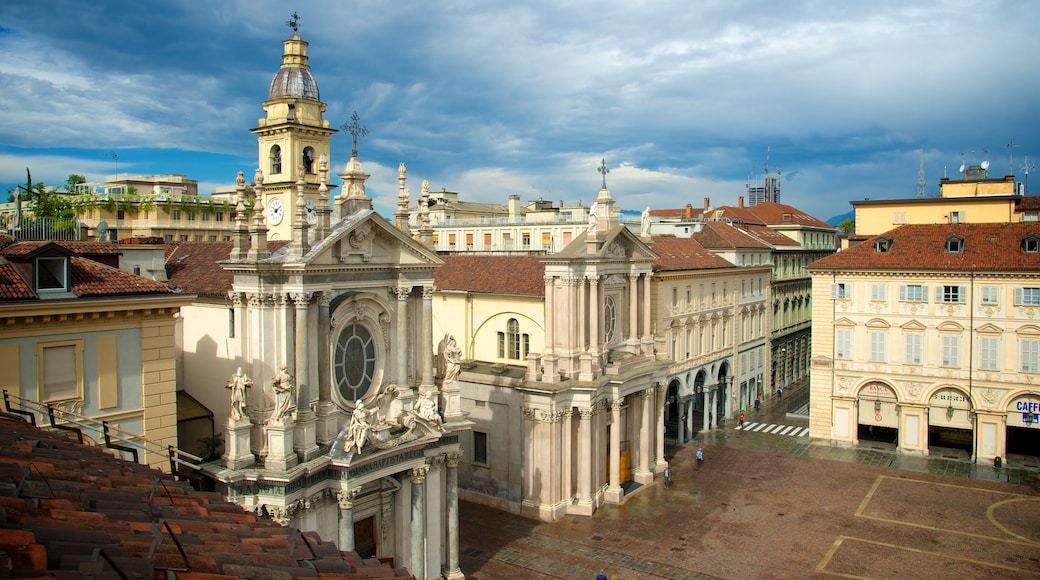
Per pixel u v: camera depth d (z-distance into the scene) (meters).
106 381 29.45
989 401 64.12
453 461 40.31
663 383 60.47
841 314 69.75
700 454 63.91
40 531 11.75
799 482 58.84
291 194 57.94
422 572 38.00
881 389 68.50
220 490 31.91
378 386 37.81
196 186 115.62
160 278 41.41
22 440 19.41
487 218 108.06
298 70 58.66
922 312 66.44
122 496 16.06
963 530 48.47
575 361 53.06
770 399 93.00
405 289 38.12
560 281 52.91
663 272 67.19
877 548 45.56
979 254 65.31
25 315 26.67
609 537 47.53
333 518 34.62
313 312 33.94
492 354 59.78
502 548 45.69
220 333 37.25
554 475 50.91
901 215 86.06
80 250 33.31
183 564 12.30
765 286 92.75
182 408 37.47
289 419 32.34
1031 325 62.41
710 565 43.19
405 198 39.38
